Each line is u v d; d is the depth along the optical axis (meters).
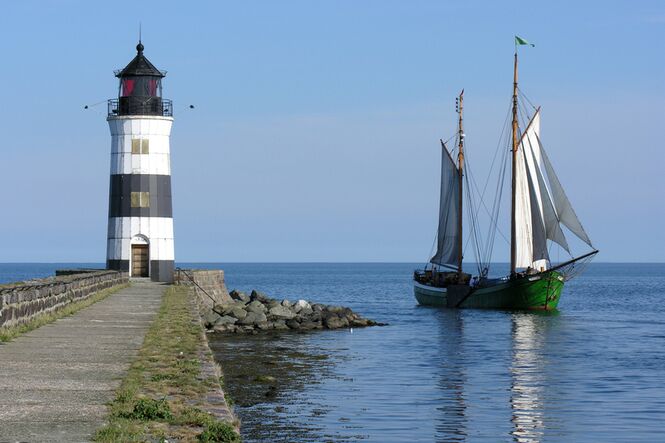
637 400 35.22
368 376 41.31
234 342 57.75
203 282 72.06
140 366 23.28
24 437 15.05
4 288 31.83
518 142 94.38
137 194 70.69
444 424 29.50
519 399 35.16
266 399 33.22
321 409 31.38
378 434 27.47
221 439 15.96
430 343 59.41
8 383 20.20
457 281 103.00
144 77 70.94
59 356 24.86
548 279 90.19
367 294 150.62
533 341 61.97
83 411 17.22
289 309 75.19
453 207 105.31
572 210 90.69
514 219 94.00
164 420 16.95
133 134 70.69
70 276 47.12
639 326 76.56
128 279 68.88
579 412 32.34
